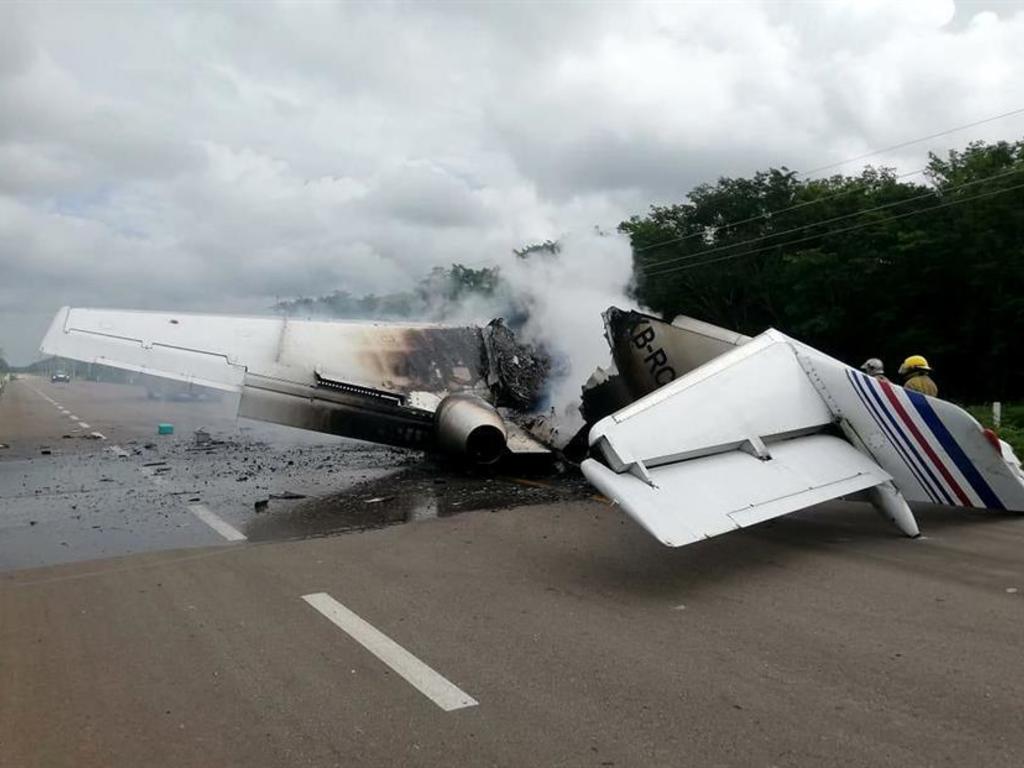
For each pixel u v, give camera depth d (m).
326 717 3.52
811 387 6.80
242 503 8.98
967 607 4.76
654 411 5.61
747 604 4.95
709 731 3.31
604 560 6.11
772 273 28.86
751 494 5.39
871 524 7.00
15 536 7.44
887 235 24.61
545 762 3.09
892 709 3.46
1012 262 22.36
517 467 10.95
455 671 4.00
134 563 6.36
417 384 11.27
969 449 6.30
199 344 10.41
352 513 8.26
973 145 25.34
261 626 4.75
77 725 3.51
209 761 3.16
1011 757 3.04
